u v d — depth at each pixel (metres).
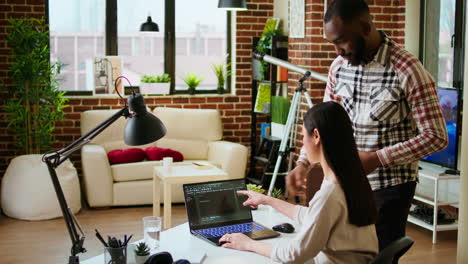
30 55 6.44
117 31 7.52
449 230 5.66
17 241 5.31
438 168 5.64
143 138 2.64
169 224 5.57
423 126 2.83
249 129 7.80
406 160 2.81
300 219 2.69
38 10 7.04
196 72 7.85
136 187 6.48
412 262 4.80
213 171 5.77
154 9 7.63
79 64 7.43
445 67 6.02
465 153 3.23
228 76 7.91
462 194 3.26
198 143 7.12
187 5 7.75
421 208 5.55
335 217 2.23
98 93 7.36
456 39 5.81
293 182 2.91
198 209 3.03
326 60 6.64
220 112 7.70
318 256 2.34
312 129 2.27
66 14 7.34
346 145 2.22
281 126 6.93
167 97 7.50
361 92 3.00
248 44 7.74
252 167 7.48
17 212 5.97
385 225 2.97
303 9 6.71
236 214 3.12
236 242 2.61
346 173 2.22
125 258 2.47
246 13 7.70
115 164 6.55
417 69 2.84
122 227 5.77
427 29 6.25
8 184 6.07
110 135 6.93
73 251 2.46
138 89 7.66
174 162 6.78
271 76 7.20
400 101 2.92
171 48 7.72
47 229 5.67
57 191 2.48
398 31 6.60
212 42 7.86
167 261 2.42
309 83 6.62
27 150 6.66
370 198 2.27
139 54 7.63
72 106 7.19
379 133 2.96
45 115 6.66
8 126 6.62
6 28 6.95
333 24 2.79
